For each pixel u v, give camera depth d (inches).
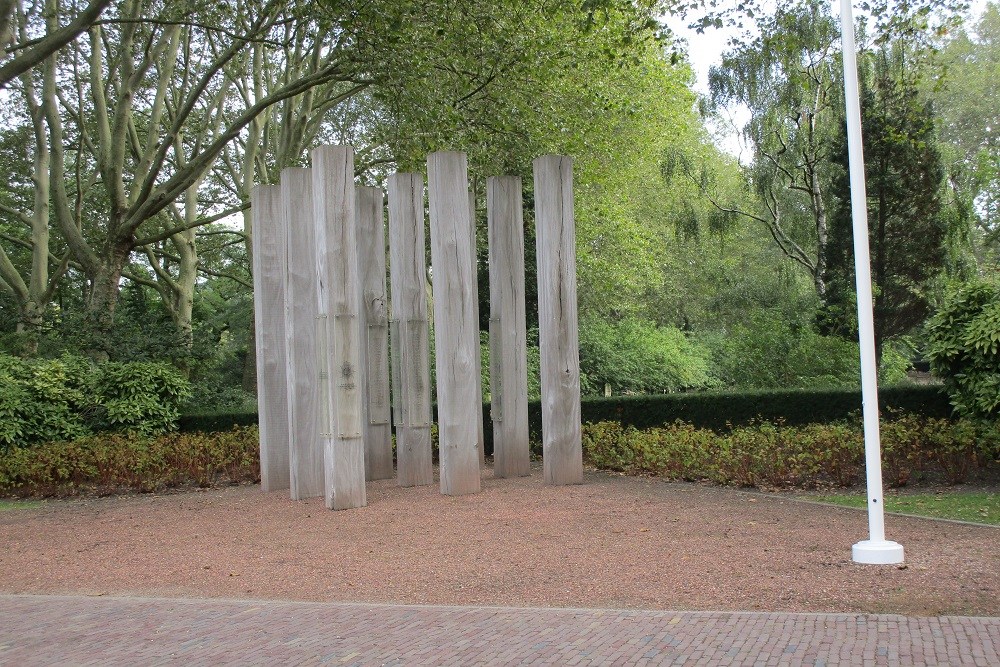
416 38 599.8
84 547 351.6
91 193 1075.3
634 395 653.3
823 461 424.2
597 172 888.3
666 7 611.2
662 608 225.5
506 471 504.7
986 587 226.1
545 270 458.6
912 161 754.8
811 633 195.2
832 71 823.7
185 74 859.4
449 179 446.0
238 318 1300.4
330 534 353.4
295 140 850.8
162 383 666.8
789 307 882.1
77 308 821.9
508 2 611.8
